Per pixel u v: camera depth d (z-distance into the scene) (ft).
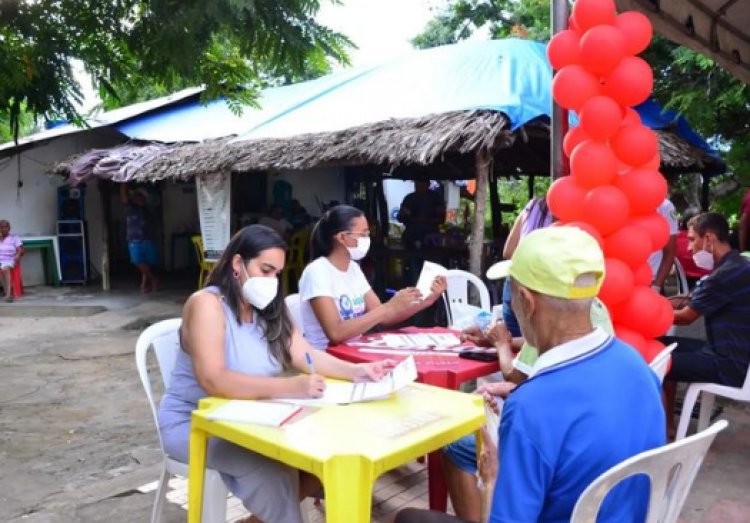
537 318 5.50
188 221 46.52
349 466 6.34
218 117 37.32
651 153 10.34
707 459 12.93
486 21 43.65
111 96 16.51
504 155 31.14
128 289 38.50
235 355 8.62
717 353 12.29
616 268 10.02
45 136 39.45
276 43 14.17
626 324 10.48
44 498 11.87
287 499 7.92
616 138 10.37
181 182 43.70
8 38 14.14
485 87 24.09
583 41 10.07
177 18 13.64
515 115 20.51
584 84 10.12
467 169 32.73
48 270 40.11
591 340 5.35
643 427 5.27
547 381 5.19
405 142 20.86
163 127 38.22
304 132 28.27
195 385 8.98
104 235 38.11
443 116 21.72
